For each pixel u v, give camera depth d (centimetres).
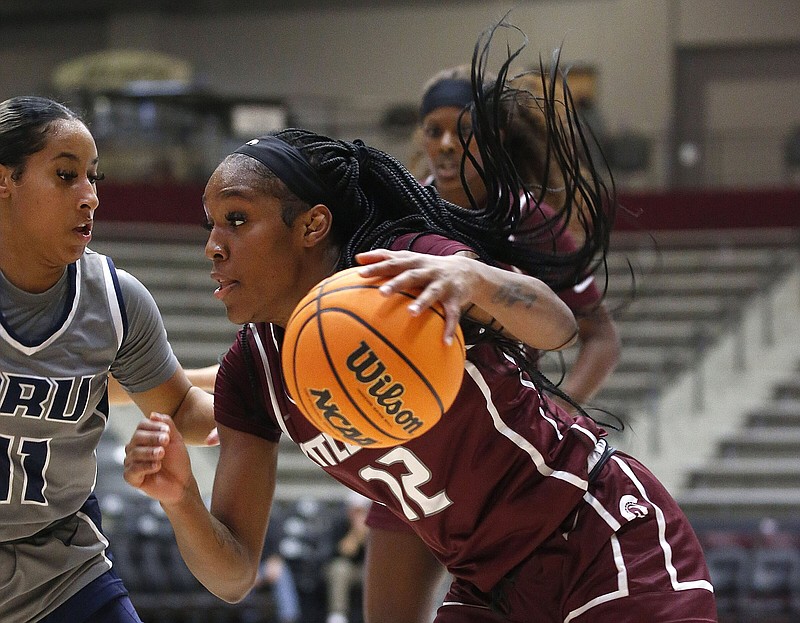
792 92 1675
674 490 991
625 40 1702
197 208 1434
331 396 207
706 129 1702
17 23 1994
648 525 254
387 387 204
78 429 263
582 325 340
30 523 262
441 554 265
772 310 1254
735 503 970
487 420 241
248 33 1881
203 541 252
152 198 1420
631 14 1698
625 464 266
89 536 275
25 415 253
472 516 252
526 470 248
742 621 776
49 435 257
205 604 779
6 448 254
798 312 1242
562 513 250
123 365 279
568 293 326
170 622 782
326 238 243
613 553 249
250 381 262
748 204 1470
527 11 1742
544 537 252
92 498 282
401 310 204
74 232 250
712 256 1384
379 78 1820
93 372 261
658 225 1470
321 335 206
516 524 251
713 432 1055
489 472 246
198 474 1005
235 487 268
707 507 973
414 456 242
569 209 267
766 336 1189
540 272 269
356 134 1611
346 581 809
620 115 1700
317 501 983
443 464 244
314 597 820
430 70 1802
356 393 205
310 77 1852
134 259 1334
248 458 270
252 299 238
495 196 257
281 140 241
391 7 1820
